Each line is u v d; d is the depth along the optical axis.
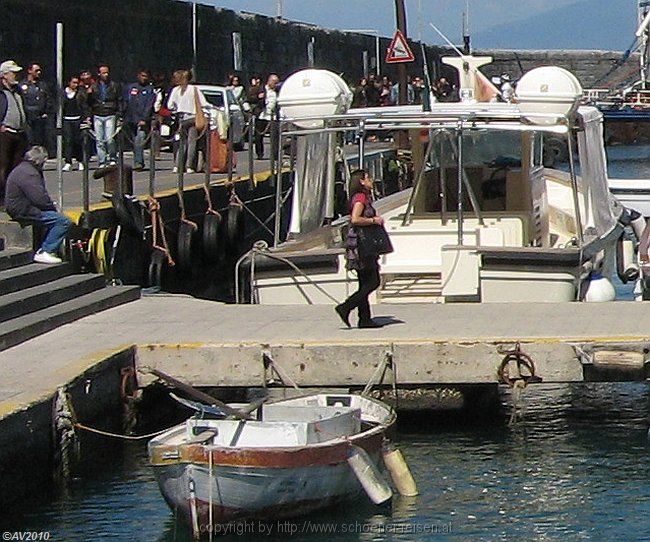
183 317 20.02
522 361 17.28
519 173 22.69
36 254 21.36
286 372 17.58
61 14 44.06
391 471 15.52
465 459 17.12
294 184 23.52
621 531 14.61
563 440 17.97
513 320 18.95
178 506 14.19
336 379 17.50
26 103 31.91
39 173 21.36
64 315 19.56
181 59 54.28
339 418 14.88
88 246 23.11
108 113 33.53
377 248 18.39
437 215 22.72
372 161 29.97
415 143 22.91
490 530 14.62
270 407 15.33
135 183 31.44
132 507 15.17
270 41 63.75
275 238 23.06
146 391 18.19
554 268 20.56
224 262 31.27
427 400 19.09
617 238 25.44
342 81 23.08
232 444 14.53
